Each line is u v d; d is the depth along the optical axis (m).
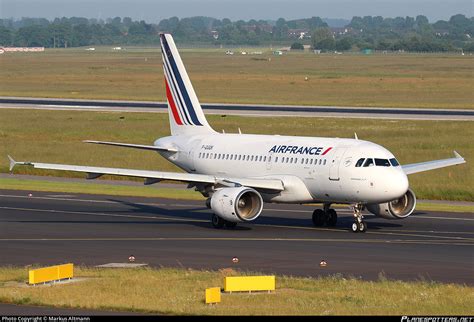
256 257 151.62
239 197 182.50
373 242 169.25
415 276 133.75
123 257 152.00
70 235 177.38
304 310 105.75
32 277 122.00
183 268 140.12
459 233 182.25
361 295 115.62
